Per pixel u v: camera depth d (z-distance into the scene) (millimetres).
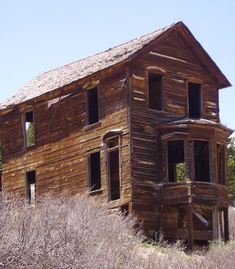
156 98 37938
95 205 28203
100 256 19172
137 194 34344
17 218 20188
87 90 38000
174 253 24344
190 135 35281
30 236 18734
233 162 57375
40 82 43562
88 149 37062
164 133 35719
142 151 35094
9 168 42406
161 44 37469
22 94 43156
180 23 37594
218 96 39938
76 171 37625
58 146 39094
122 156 35031
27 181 41156
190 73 38594
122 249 20609
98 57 40469
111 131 35562
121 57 36312
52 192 37375
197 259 24359
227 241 35188
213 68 39312
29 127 51500
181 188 34625
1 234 18250
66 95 39125
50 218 20828
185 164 35094
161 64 37219
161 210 34844
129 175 34469
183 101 37812
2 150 43156
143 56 36406
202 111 38844
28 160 41094
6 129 43188
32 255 18016
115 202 34812
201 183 34906
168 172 38844
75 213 23156
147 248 26484
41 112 40656
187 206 34469
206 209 36406
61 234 19625
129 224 28406
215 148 36000
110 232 22453
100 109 36750
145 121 35656
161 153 35562
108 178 35594
